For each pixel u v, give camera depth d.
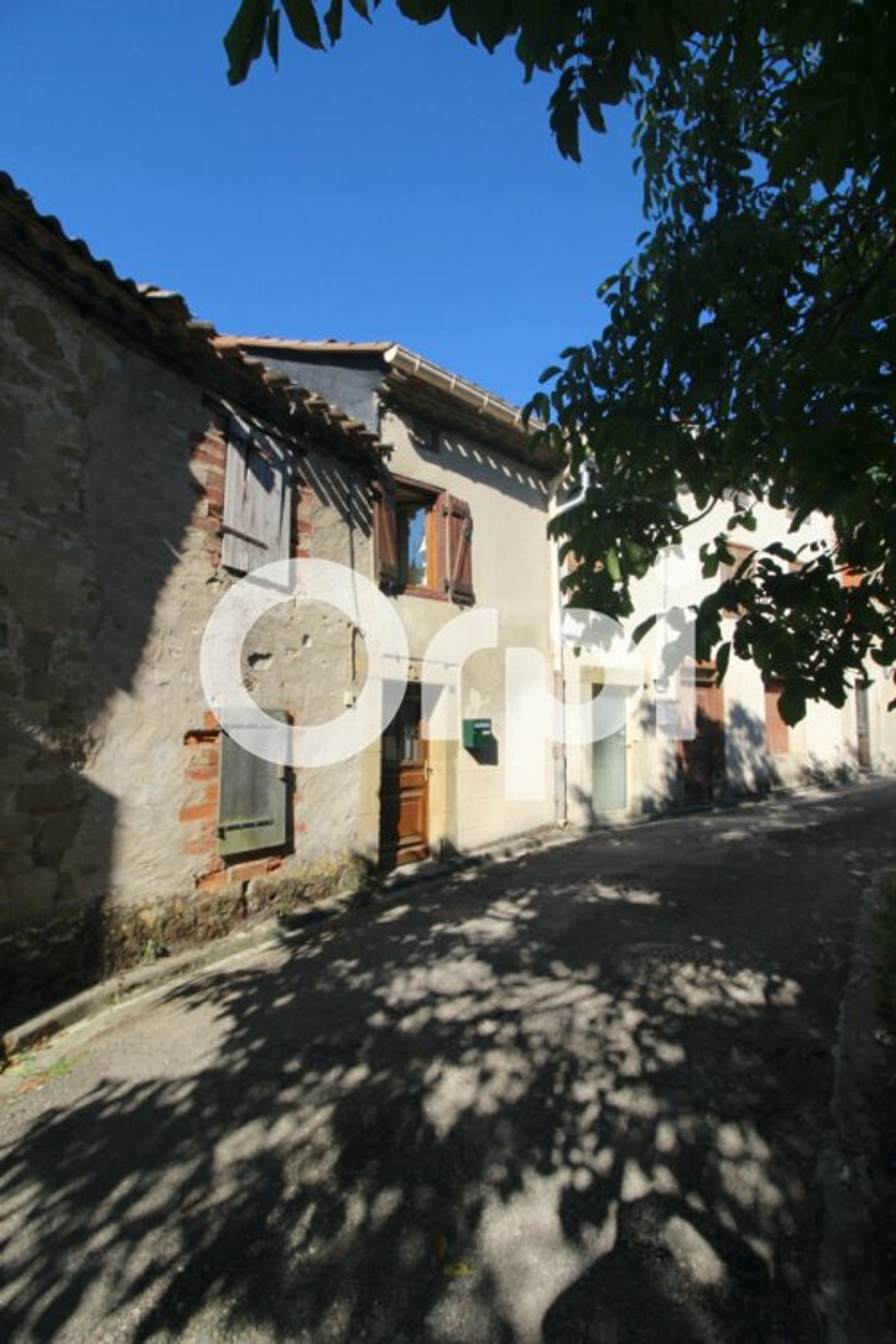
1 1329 1.86
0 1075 3.20
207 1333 1.83
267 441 5.67
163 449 4.73
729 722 11.81
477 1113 2.75
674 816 10.31
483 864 7.53
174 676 4.71
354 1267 2.02
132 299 4.31
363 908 5.86
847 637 1.98
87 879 4.09
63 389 4.08
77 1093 3.02
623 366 2.73
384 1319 1.85
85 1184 2.41
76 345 4.17
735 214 2.62
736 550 11.00
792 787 12.89
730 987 3.84
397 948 4.72
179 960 4.44
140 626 4.50
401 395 7.46
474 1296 1.91
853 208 2.61
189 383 4.96
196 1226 2.20
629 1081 2.93
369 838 6.55
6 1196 2.37
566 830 8.99
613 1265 2.00
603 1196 2.28
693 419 2.63
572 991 3.85
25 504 3.85
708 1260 2.00
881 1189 2.23
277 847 5.55
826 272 2.68
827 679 1.98
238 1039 3.46
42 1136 2.71
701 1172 2.37
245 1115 2.79
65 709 4.02
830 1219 2.12
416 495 7.71
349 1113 2.78
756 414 2.04
